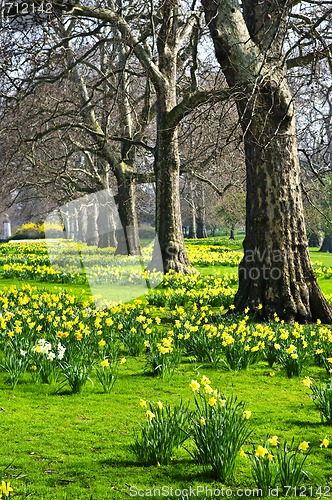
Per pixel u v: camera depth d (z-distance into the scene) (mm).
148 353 8617
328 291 17547
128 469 4727
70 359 7242
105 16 16000
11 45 14727
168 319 12055
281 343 8453
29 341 8852
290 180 11664
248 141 11578
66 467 4750
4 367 7184
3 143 24156
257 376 7863
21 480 4484
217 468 4543
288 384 7457
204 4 11344
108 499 4184
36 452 5062
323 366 8414
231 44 11023
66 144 29719
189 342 8906
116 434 5527
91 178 30562
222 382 7520
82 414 6121
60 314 10852
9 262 26938
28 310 10336
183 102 17562
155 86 19375
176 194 19828
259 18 11617
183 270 19547
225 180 30938
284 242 11625
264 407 6418
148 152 28391
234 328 8938
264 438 5410
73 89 25828
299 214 11773
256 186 11703
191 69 18359
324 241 48719
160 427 4895
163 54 19578
